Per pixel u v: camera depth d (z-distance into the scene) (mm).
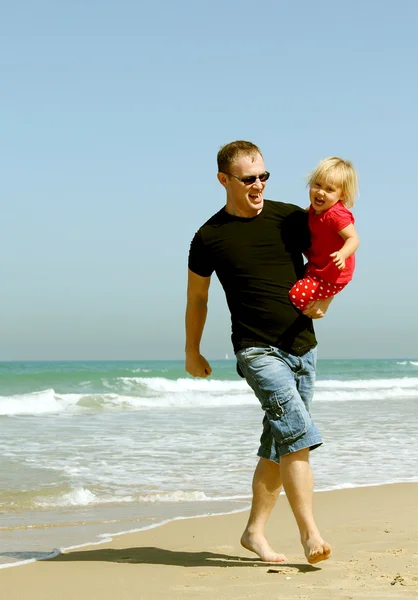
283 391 3688
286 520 5777
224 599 3195
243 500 6914
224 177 3893
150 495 7059
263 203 3947
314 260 3949
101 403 19609
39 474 8211
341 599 3127
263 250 3826
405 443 11227
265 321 3775
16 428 13539
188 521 5828
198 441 11492
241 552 4492
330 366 57406
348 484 7766
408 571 3713
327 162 3895
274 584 3443
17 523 5750
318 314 3842
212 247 3895
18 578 3811
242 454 9969
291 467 3691
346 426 13961
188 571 3861
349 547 4488
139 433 12688
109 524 5730
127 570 3949
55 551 4645
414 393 27453
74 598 3361
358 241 3846
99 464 9016
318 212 3914
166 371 30359
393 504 6500
